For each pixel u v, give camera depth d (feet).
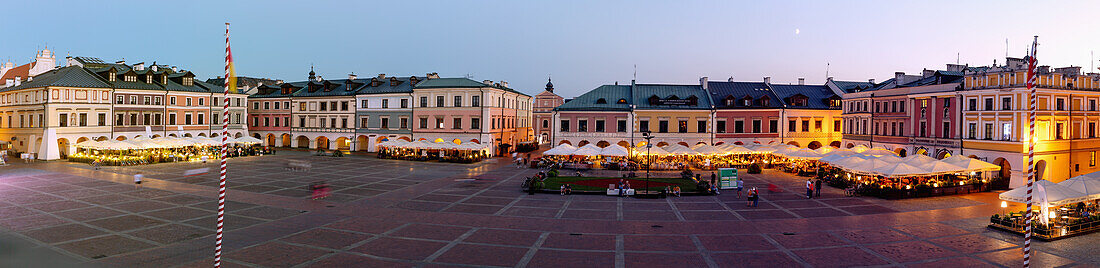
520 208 107.96
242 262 67.97
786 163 194.70
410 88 270.67
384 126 273.75
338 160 223.30
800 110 236.22
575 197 122.72
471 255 72.43
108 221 91.66
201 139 222.89
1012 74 149.28
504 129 273.54
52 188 130.82
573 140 235.61
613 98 246.47
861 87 250.57
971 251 75.56
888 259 71.67
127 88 237.45
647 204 114.11
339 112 287.89
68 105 215.72
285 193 126.00
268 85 330.34
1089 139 164.86
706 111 232.73
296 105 302.86
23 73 278.67
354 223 92.17
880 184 130.82
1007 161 150.30
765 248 77.25
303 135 301.43
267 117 312.09
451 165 204.54
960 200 120.98
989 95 156.46
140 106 242.17
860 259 71.67
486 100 248.52
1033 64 59.06
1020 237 83.82
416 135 263.08
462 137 252.62
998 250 76.07
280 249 74.38
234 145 266.16
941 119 174.60
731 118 233.76
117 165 188.24
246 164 199.41
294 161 213.25
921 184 129.29
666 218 98.94
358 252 73.26
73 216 95.81
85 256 70.18
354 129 282.97
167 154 210.79
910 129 187.62
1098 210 95.09
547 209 107.04
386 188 136.46
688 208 109.60
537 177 132.77
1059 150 155.33
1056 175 155.33
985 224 94.02
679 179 161.99
